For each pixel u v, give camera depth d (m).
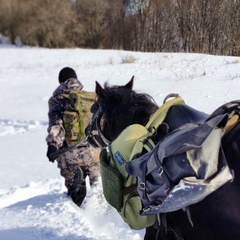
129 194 3.39
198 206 2.86
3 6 46.19
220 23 14.23
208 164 2.73
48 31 41.03
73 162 6.07
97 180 6.05
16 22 45.19
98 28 32.50
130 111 3.61
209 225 2.86
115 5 24.75
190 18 14.56
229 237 2.79
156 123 3.26
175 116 3.22
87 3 34.03
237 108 2.88
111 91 3.71
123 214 3.46
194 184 2.72
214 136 2.79
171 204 2.81
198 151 2.77
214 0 14.15
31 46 43.19
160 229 3.27
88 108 6.02
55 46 40.72
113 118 3.68
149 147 3.22
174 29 15.42
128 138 3.37
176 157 2.83
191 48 15.08
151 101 3.68
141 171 3.04
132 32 19.80
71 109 5.99
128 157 3.33
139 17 18.14
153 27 16.52
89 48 33.59
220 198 2.77
